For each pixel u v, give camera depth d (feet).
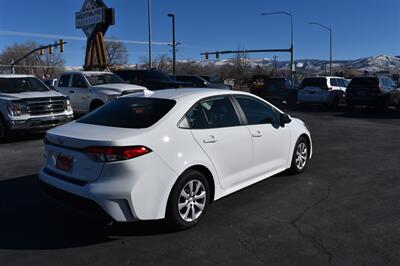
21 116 33.50
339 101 72.79
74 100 46.37
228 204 17.74
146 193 13.46
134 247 13.60
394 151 29.99
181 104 15.56
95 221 15.84
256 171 18.43
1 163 26.04
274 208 17.24
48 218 16.25
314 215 16.43
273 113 20.25
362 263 12.41
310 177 22.09
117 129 14.29
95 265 12.40
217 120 16.65
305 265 12.30
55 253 13.20
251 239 14.15
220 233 14.67
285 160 20.98
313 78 71.77
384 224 15.48
